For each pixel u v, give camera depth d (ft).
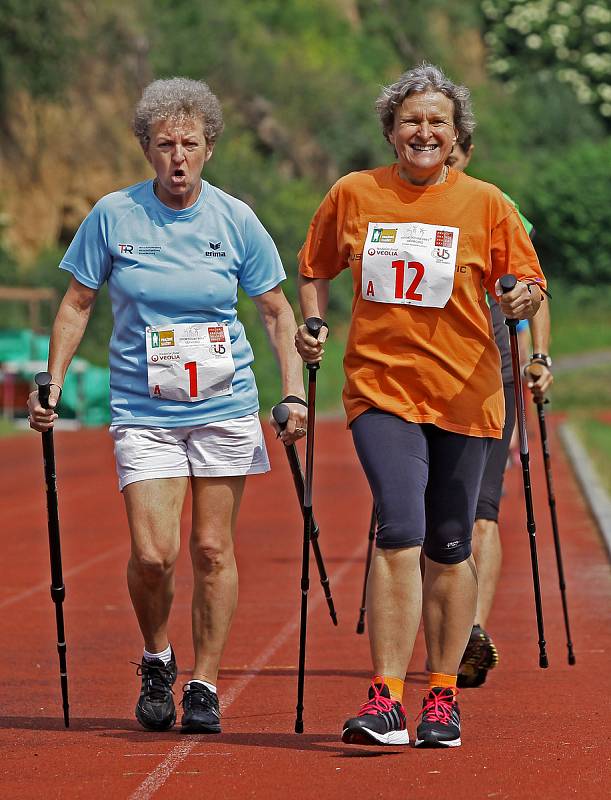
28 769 36.70
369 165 436.76
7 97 327.26
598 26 609.01
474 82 577.43
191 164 41.32
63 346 42.47
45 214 335.67
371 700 38.32
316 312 41.65
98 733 41.50
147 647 42.50
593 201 559.38
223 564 42.42
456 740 38.68
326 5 504.43
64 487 142.61
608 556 85.46
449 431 39.29
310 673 51.98
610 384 400.26
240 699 47.06
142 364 42.01
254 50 435.94
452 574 39.73
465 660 48.03
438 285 39.04
